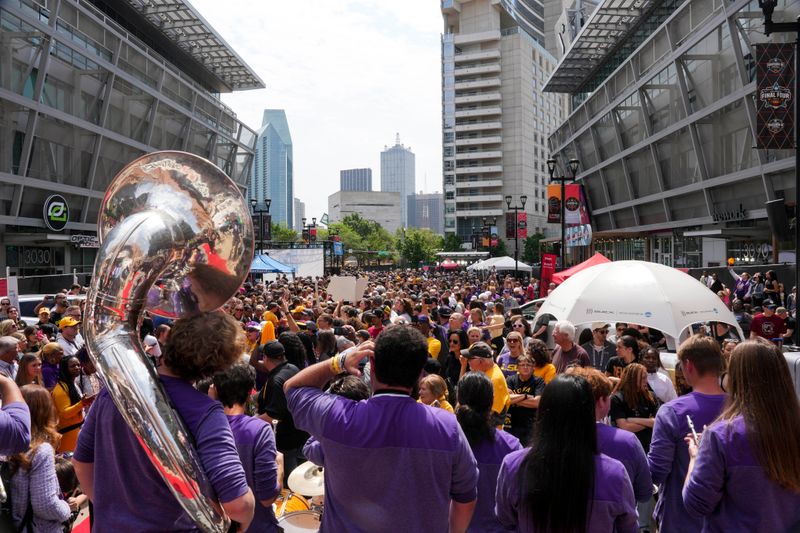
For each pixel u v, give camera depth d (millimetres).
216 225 2156
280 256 33062
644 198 39594
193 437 1861
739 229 28719
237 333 2057
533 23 126000
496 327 10062
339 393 3443
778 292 16297
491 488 3227
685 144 33250
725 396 3109
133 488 1892
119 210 2150
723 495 2400
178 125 44375
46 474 3219
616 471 2314
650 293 5840
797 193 8141
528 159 106312
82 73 33562
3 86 28109
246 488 1874
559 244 30797
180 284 2195
